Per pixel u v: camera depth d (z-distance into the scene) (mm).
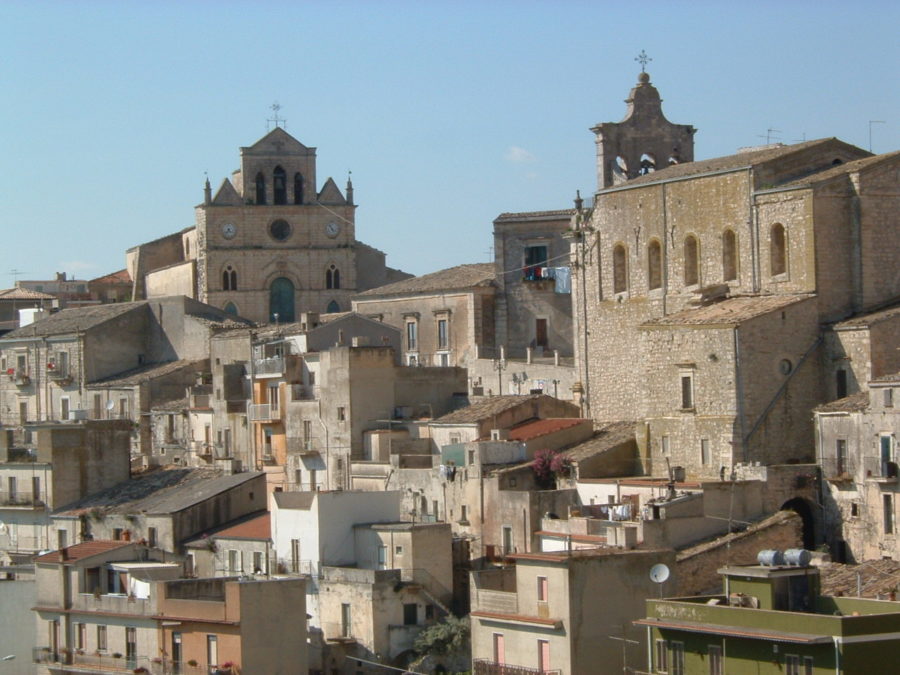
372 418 136000
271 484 140375
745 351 116062
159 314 171875
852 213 119688
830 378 117375
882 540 108750
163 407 159000
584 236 136250
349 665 113250
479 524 122500
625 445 123375
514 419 130750
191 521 129125
